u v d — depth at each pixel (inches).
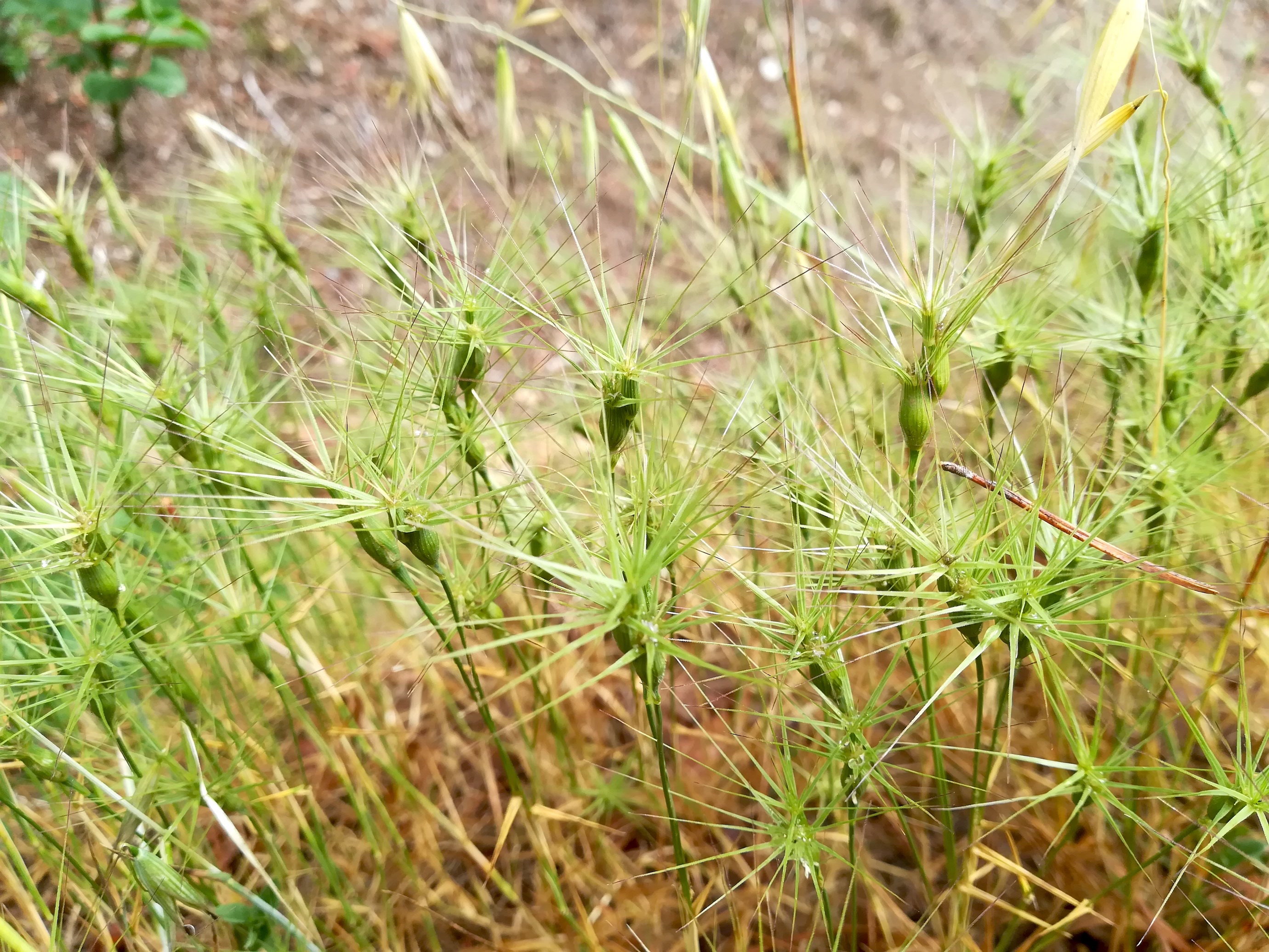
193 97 13.9
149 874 5.1
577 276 6.8
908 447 5.0
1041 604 4.6
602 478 5.3
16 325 6.8
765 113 14.3
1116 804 4.7
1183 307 6.4
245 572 6.0
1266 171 6.6
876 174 13.3
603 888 7.1
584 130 7.5
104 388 5.1
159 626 5.9
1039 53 10.3
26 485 4.8
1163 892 6.5
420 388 5.4
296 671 7.3
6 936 4.8
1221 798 4.9
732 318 9.1
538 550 5.7
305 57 14.5
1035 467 7.3
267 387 7.1
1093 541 4.6
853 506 4.9
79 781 5.9
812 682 4.9
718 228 10.4
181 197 7.8
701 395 7.6
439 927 7.2
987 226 6.7
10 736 5.2
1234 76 12.0
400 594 7.8
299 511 5.3
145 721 6.7
